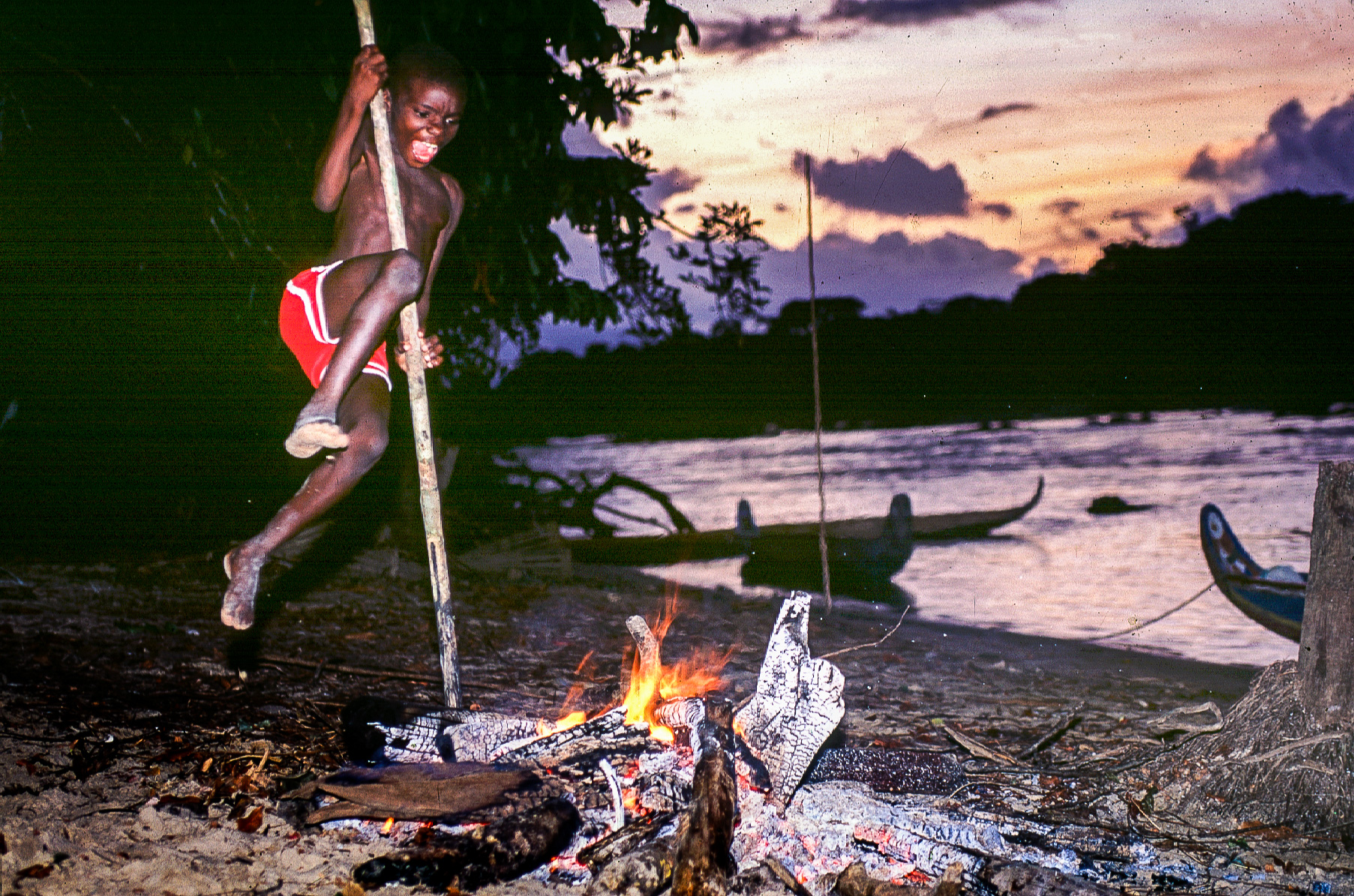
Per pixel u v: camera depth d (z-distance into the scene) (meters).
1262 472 26.69
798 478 30.47
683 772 4.15
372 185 4.40
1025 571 13.84
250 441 11.91
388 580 9.90
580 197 10.34
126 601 7.88
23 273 9.19
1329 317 55.59
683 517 15.81
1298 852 3.98
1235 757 4.48
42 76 7.66
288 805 3.90
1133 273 58.81
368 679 6.25
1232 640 9.17
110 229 8.77
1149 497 22.08
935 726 5.78
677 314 12.08
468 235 9.89
